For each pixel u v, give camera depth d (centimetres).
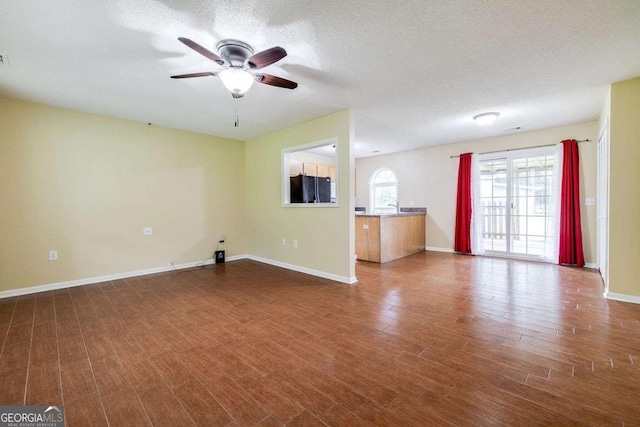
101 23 196
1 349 215
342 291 354
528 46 232
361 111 393
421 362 195
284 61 254
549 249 512
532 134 514
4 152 331
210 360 200
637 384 168
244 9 184
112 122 407
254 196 549
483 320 263
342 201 394
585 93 333
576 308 288
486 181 585
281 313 285
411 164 680
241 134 514
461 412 148
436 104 367
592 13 190
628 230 302
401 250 570
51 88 306
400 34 214
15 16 187
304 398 160
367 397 161
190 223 492
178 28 203
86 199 387
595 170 456
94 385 172
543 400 156
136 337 235
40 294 345
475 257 562
